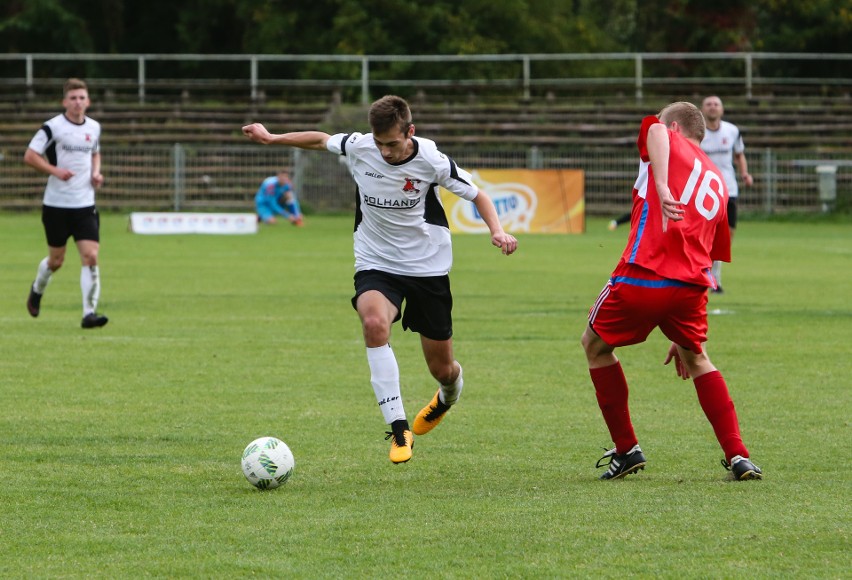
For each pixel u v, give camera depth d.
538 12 143.38
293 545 12.06
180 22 142.38
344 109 102.25
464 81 110.50
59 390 21.94
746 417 19.56
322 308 35.94
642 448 17.34
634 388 22.70
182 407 20.34
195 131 102.81
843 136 102.25
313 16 136.25
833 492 14.32
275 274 47.62
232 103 114.38
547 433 18.47
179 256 56.94
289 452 14.84
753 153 92.38
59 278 45.25
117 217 90.31
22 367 24.55
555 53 140.75
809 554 11.60
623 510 13.42
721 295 40.19
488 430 18.69
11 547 12.05
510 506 13.70
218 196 95.19
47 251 59.22
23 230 75.62
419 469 15.98
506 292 41.00
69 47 138.62
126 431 18.30
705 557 11.52
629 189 93.69
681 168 15.29
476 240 72.75
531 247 65.38
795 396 21.53
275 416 19.61
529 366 25.16
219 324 31.95
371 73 126.75
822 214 89.88
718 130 40.59
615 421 15.34
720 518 12.98
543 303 37.47
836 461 16.28
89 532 12.62
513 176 79.00
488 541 12.14
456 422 19.34
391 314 16.47
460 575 11.03
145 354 26.48
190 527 12.80
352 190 94.81
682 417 19.78
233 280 44.97
